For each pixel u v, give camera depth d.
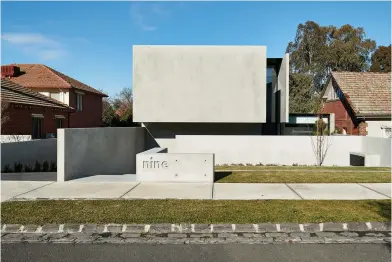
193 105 16.08
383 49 44.78
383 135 20.14
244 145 16.11
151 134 18.08
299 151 16.11
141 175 8.80
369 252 4.45
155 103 16.09
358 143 15.98
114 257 4.31
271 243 4.76
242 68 15.98
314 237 4.97
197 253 4.43
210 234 5.11
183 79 16.05
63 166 8.80
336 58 43.94
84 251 4.50
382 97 21.67
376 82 23.53
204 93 16.05
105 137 11.98
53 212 5.84
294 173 9.92
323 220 5.41
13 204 6.34
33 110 19.27
